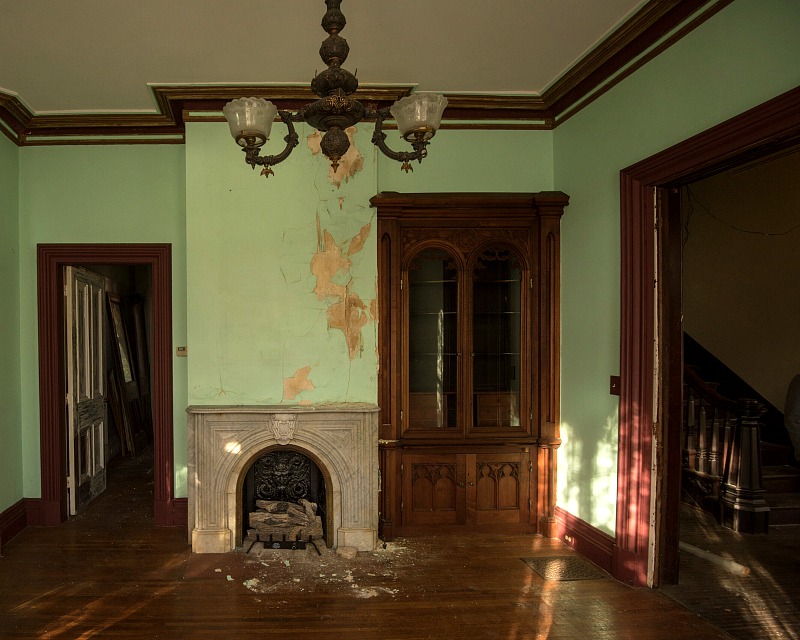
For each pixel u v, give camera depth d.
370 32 2.84
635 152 2.97
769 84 2.15
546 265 3.71
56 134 3.95
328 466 3.51
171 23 2.71
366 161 3.60
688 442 4.44
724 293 4.99
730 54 2.34
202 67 3.16
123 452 6.26
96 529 3.86
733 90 2.32
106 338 6.17
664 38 2.72
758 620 2.64
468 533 3.75
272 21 2.71
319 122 1.96
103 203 3.98
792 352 4.38
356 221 3.59
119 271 6.80
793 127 2.05
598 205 3.30
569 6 2.63
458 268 3.74
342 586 2.99
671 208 2.90
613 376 3.12
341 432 3.50
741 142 2.27
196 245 3.50
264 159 2.00
